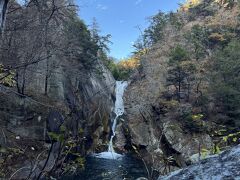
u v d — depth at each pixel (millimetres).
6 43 5293
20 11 5547
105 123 35781
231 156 2186
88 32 31859
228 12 58469
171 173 2402
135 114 36969
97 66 38500
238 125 27203
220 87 30688
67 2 6680
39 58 4785
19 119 18344
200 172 2178
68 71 26594
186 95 37031
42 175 2518
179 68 34906
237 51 34719
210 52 47938
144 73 45500
